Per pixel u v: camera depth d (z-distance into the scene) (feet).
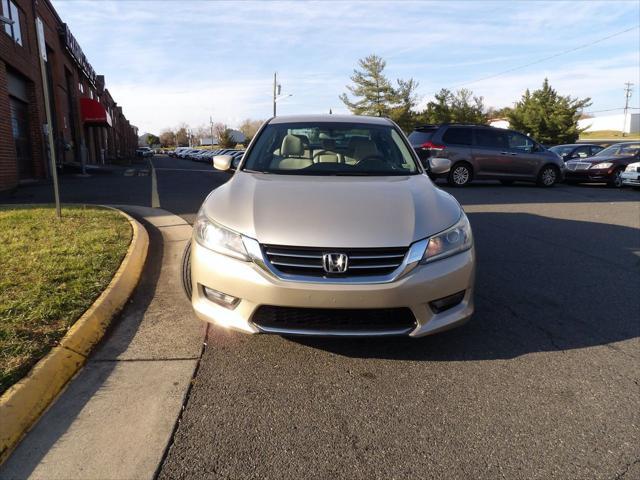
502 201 34.32
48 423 7.96
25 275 13.46
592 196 39.01
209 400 8.76
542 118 155.22
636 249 20.38
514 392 9.19
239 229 9.67
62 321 10.69
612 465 7.23
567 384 9.50
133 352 10.50
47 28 65.46
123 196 35.47
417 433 7.95
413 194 11.01
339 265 9.04
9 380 8.27
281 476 6.93
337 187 11.24
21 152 49.83
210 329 11.71
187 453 7.35
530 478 6.97
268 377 9.59
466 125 44.73
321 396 8.96
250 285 9.23
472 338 11.47
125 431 7.82
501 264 17.90
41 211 23.76
